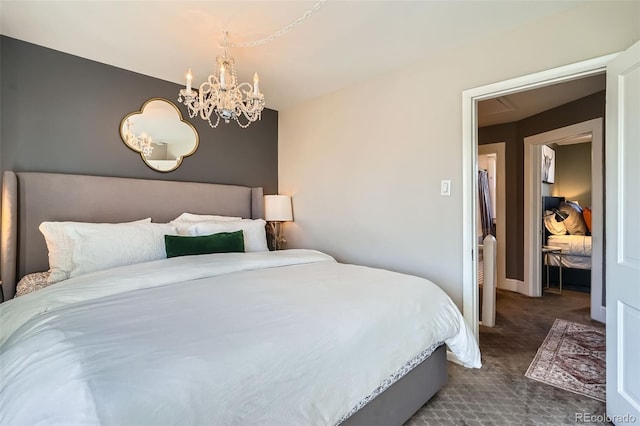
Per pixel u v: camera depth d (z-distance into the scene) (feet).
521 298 13.16
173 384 2.65
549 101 11.46
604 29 5.89
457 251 7.80
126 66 8.70
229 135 11.21
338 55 8.09
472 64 7.53
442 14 6.40
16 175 7.13
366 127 9.68
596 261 10.44
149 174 9.37
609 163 5.47
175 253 7.17
